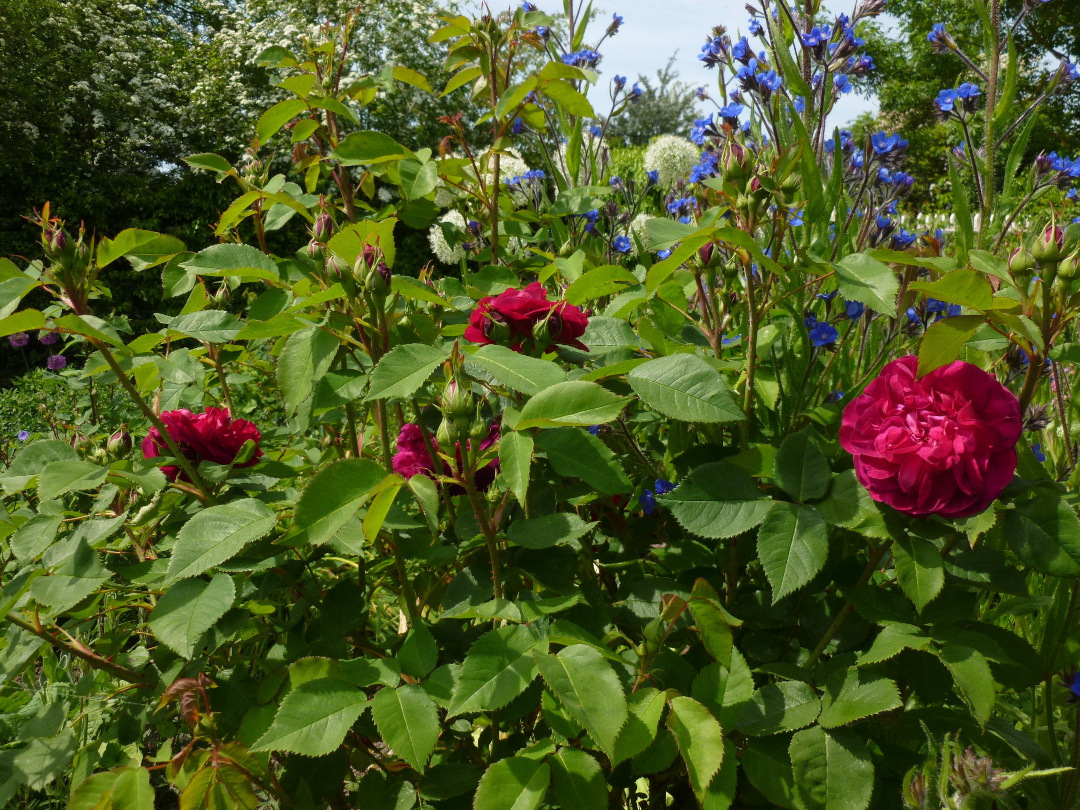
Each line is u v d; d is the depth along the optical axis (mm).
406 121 12797
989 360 1383
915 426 869
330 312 1046
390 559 1205
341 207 1754
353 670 880
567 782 821
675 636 1149
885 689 859
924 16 12906
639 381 936
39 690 1570
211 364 1592
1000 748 1049
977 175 1718
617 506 1468
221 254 1176
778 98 1656
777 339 1469
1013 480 945
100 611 1208
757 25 1823
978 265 972
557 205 1742
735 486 984
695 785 792
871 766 845
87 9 13180
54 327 904
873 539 1030
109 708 1280
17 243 8969
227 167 1445
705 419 895
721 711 890
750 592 1261
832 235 1852
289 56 1634
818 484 970
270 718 974
